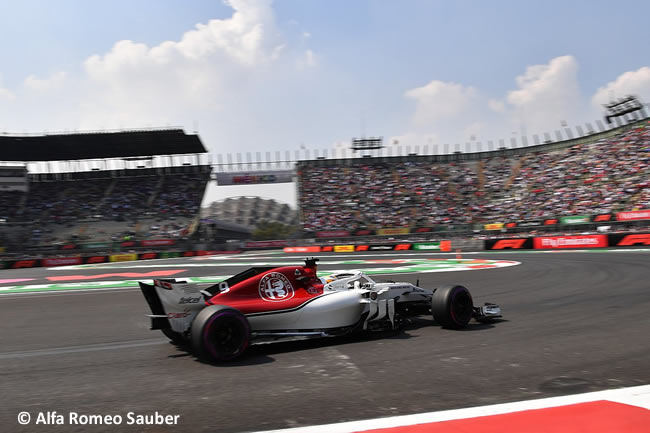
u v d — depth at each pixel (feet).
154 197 177.47
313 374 14.73
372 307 19.89
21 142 165.89
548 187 148.77
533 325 21.94
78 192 176.96
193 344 16.14
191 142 180.04
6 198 167.43
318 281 20.27
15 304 38.42
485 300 31.22
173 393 13.34
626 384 12.91
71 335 24.07
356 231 157.58
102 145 176.35
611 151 144.56
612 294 31.22
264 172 182.60
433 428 10.03
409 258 89.45
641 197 121.08
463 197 162.30
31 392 14.12
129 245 151.64
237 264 87.66
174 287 16.85
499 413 10.85
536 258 70.79
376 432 9.92
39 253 145.48
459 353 16.97
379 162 185.16
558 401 11.59
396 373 14.61
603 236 88.79
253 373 15.03
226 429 10.53
